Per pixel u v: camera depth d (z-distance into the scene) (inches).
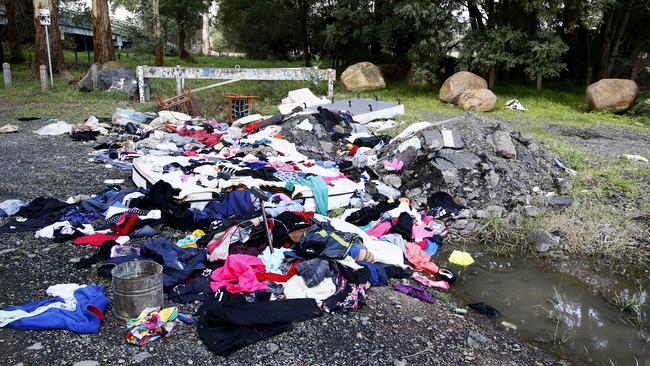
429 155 294.4
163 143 370.3
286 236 196.5
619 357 148.8
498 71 746.8
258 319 145.2
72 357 131.1
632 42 846.5
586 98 603.2
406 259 204.2
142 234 210.7
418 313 165.5
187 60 1091.3
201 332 141.7
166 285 163.2
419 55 701.9
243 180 260.7
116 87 644.1
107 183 283.9
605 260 216.2
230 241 186.2
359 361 136.3
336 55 881.5
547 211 261.3
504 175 287.7
